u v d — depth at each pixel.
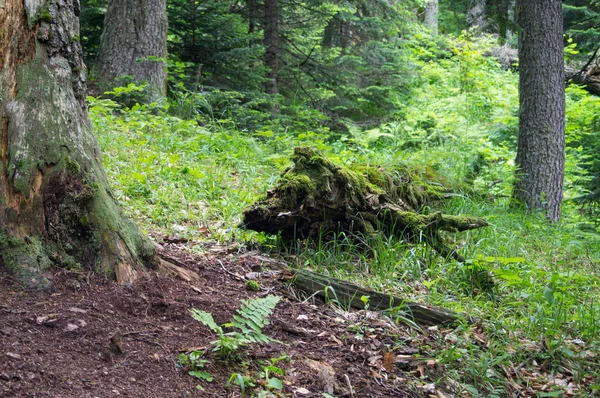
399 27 15.95
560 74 8.95
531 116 8.99
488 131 12.90
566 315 4.68
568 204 10.51
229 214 5.57
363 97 15.52
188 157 7.36
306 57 14.91
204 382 2.80
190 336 3.10
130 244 3.39
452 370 3.60
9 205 3.00
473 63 14.54
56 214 3.12
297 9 14.83
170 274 3.66
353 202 5.12
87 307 2.96
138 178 5.83
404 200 6.46
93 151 3.40
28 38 3.18
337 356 3.47
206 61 12.22
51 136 3.16
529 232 7.62
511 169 9.05
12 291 2.86
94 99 8.84
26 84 3.14
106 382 2.55
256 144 8.85
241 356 3.09
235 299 3.71
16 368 2.43
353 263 5.01
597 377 3.84
